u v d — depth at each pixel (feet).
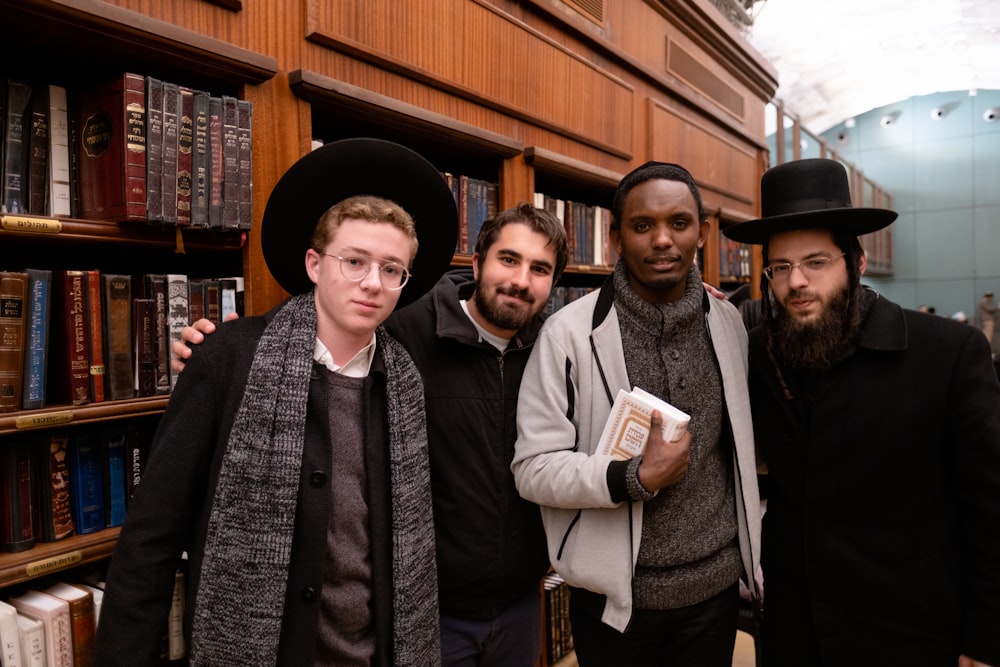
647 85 11.48
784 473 4.70
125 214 4.41
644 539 4.58
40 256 5.51
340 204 3.68
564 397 4.65
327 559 3.61
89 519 4.79
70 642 4.44
